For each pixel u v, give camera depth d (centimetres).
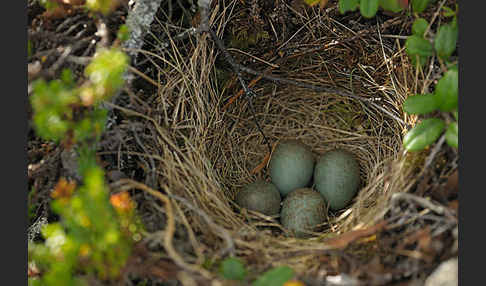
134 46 24
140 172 25
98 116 23
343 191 26
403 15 25
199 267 21
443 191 22
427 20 24
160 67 26
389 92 27
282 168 27
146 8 24
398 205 23
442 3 23
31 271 23
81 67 24
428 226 22
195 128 26
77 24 24
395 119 27
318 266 23
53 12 23
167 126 25
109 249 21
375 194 26
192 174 25
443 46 23
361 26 27
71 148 23
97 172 21
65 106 22
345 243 22
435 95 22
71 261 21
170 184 24
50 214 24
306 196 26
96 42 24
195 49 26
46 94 21
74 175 23
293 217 25
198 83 27
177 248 22
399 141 26
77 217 21
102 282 21
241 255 23
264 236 24
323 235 25
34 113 22
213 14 27
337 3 27
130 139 24
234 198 27
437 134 22
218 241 23
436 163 23
